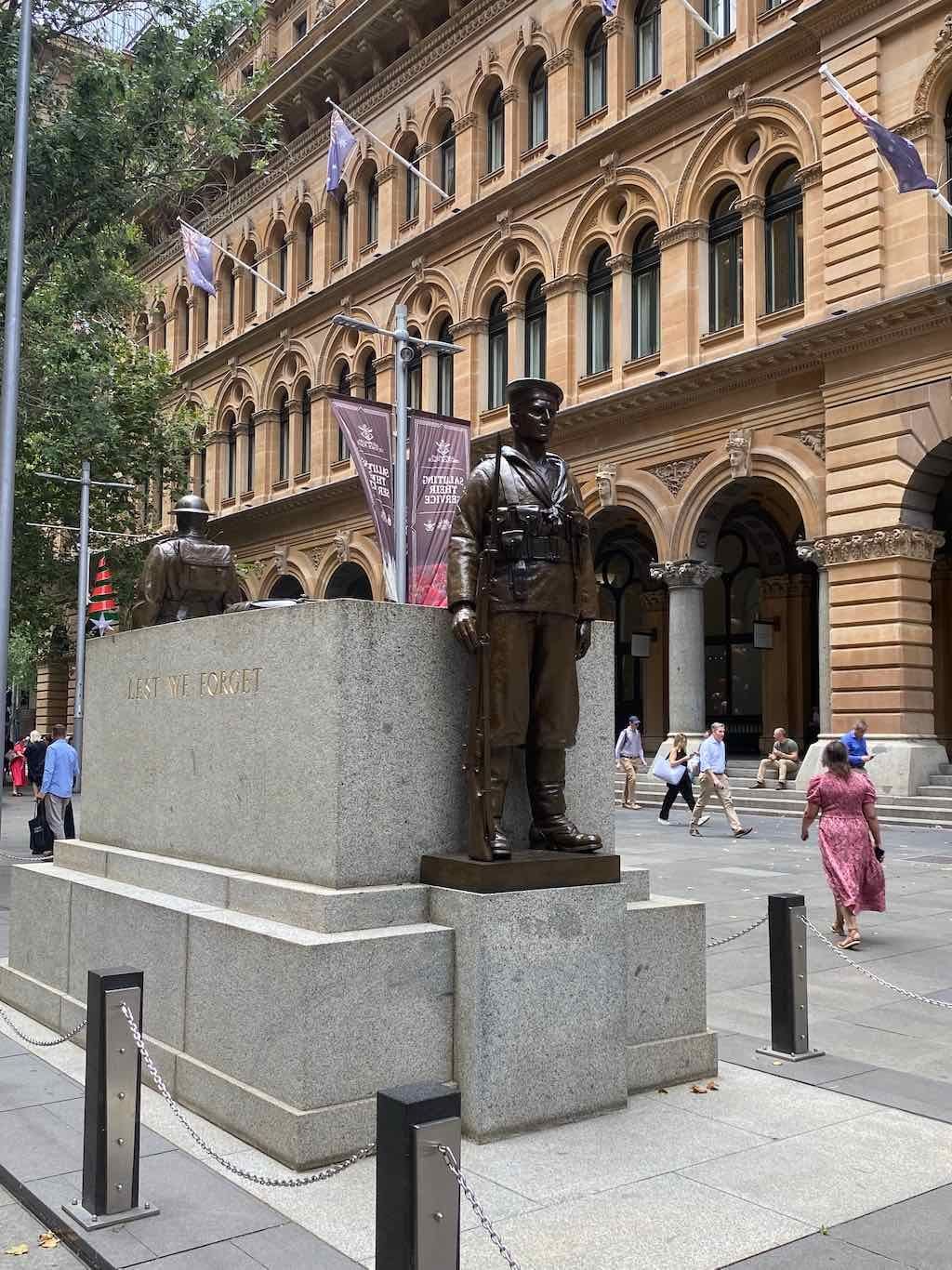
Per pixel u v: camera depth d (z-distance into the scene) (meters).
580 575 5.58
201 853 6.25
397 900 5.16
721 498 25.27
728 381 24.36
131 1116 4.29
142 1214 4.21
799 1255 3.89
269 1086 4.88
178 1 16.75
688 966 5.91
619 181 27.50
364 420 23.16
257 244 42.53
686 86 25.44
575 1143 4.90
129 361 33.66
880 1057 6.38
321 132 38.56
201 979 5.41
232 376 43.41
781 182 24.45
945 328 20.39
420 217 34.25
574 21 29.08
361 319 36.59
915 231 21.12
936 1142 4.96
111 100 16.33
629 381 27.19
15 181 14.48
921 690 20.97
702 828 19.84
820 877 13.63
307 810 5.38
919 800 19.61
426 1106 3.11
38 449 27.36
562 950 5.17
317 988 4.70
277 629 5.69
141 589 8.05
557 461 5.73
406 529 22.84
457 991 5.05
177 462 34.72
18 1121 5.24
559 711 5.53
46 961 7.18
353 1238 4.02
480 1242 3.97
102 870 7.06
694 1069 5.84
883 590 21.09
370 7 34.81
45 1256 4.09
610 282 28.41
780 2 24.64
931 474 21.20
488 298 31.91
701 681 25.58
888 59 21.80
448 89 33.28
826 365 22.31
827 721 22.22
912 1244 3.98
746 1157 4.77
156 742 6.81
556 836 5.58
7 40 15.74
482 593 5.29
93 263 18.23
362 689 5.29
